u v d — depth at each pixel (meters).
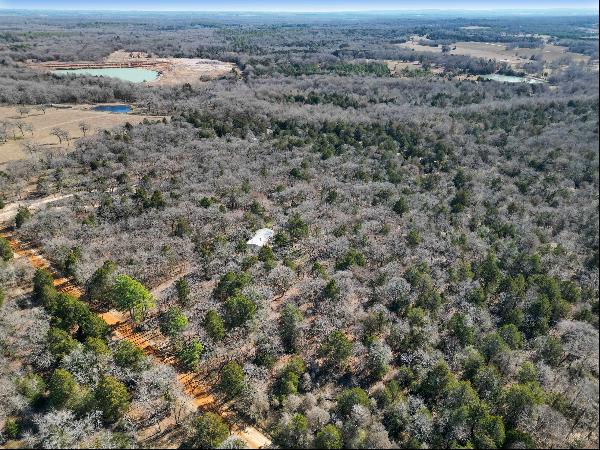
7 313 80.25
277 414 65.88
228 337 78.00
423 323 80.94
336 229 110.75
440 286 92.62
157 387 66.56
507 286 89.81
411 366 74.12
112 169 146.00
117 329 81.50
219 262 96.56
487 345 74.19
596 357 67.88
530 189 131.38
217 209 116.50
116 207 118.06
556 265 97.62
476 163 155.75
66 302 78.12
